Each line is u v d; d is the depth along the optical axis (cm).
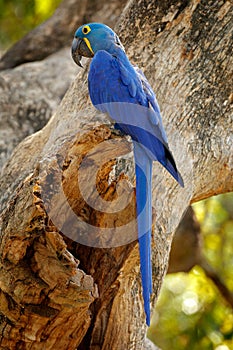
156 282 964
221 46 1081
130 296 876
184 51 1081
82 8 1841
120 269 832
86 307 768
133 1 1122
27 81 1647
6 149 1515
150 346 1278
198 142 1065
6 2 2141
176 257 1673
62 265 746
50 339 791
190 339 1770
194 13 1084
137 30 1100
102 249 833
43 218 740
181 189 1030
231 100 1088
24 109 1590
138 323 897
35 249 749
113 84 898
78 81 1122
